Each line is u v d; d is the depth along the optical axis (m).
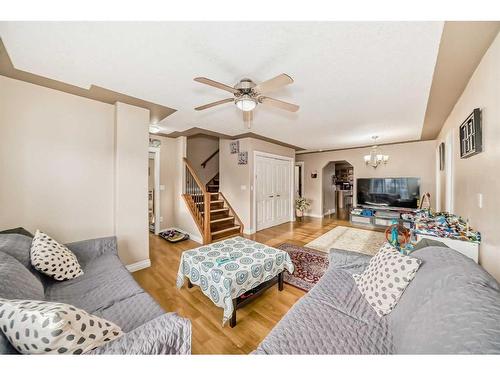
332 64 1.70
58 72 1.88
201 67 1.76
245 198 4.78
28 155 2.16
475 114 1.68
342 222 5.92
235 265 1.96
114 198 2.70
